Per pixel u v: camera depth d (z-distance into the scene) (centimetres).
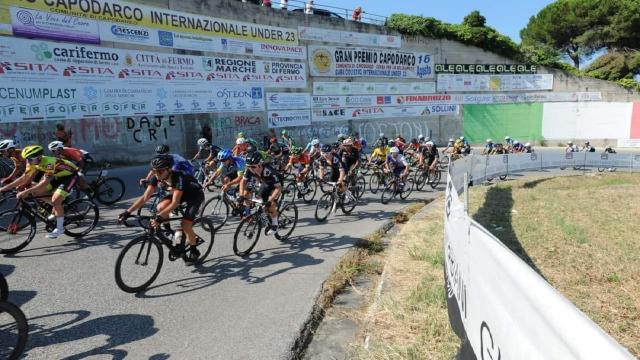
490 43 2747
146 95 1503
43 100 1230
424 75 2625
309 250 574
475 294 241
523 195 1076
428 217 778
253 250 571
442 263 491
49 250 541
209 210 727
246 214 580
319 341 335
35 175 570
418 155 1211
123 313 375
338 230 689
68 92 1288
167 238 462
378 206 909
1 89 1140
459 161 960
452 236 346
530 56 2856
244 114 1864
